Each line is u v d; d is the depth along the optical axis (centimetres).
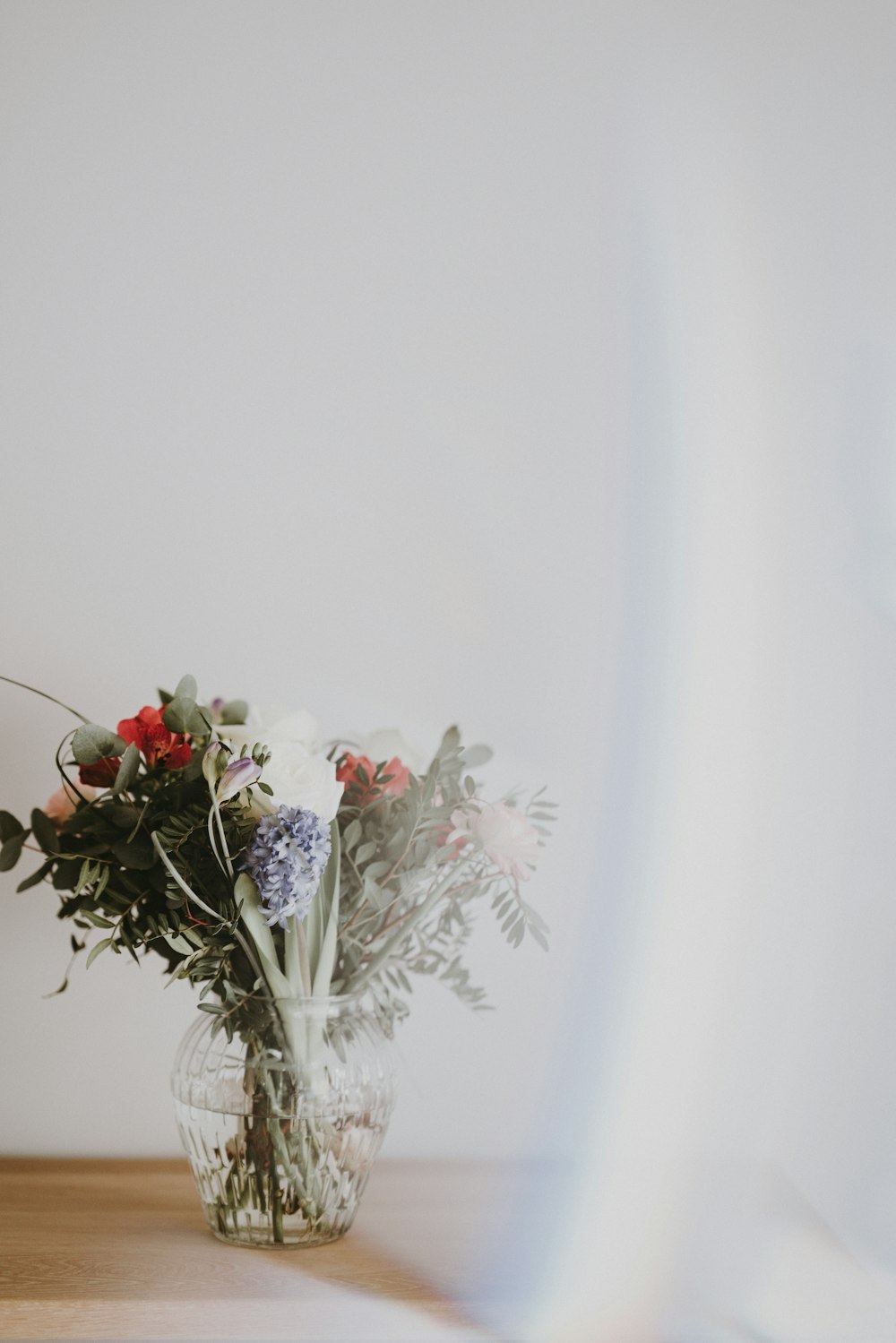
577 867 175
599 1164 172
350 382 177
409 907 156
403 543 176
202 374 175
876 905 176
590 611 178
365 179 178
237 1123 148
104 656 172
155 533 174
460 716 176
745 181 181
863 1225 173
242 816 145
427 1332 141
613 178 180
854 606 179
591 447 179
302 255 177
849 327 181
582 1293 148
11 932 170
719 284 181
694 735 177
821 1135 174
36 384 173
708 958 175
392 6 179
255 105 177
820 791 177
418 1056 173
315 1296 141
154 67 176
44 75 175
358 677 175
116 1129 170
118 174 175
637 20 182
